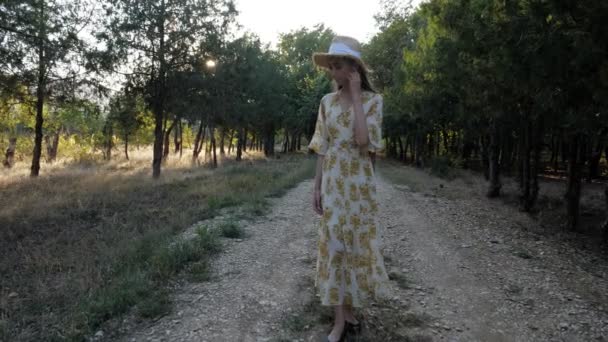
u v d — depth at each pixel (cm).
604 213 1075
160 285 374
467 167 2714
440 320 305
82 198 1056
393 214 801
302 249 516
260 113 3117
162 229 622
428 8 1022
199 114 2059
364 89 250
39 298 379
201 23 1652
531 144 1064
